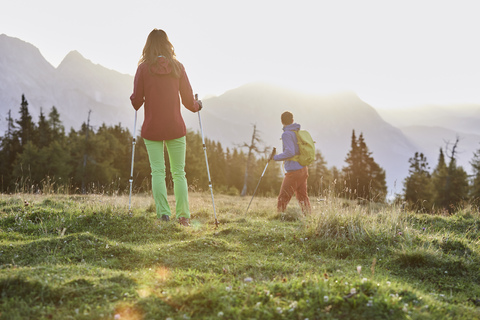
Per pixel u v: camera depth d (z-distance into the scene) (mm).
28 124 46344
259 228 5762
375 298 2631
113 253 4172
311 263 4207
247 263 3939
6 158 42969
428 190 42531
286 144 7453
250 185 52250
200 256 4121
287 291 2850
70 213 6020
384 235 5223
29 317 2520
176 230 5410
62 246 4301
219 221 6535
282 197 7582
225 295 2730
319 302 2656
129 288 3018
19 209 6535
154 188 6004
